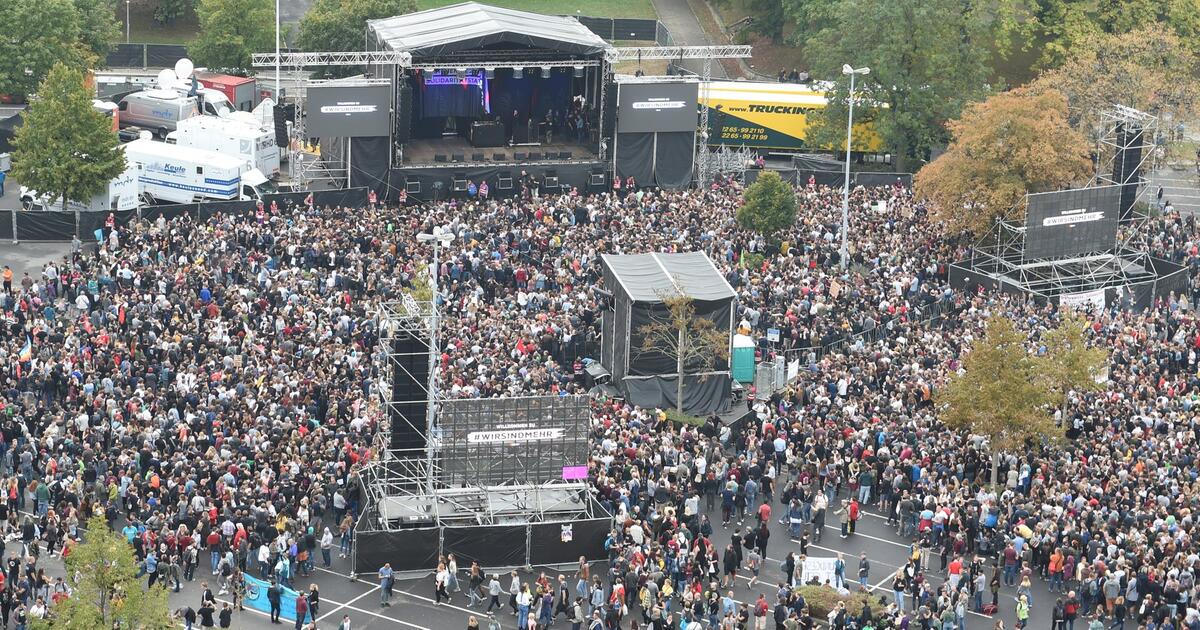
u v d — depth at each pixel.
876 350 176.50
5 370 160.88
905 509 147.88
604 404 163.75
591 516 144.25
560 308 184.50
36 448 147.75
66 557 119.75
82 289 181.88
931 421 160.75
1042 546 141.00
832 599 131.12
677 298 168.12
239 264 188.50
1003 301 194.12
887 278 199.62
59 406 153.00
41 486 140.50
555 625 134.00
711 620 132.62
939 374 168.88
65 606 111.69
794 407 166.50
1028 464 153.12
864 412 160.88
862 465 152.62
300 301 178.62
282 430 147.75
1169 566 134.62
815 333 181.38
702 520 147.62
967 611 138.38
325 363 163.88
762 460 153.88
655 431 158.75
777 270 199.00
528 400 142.25
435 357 145.38
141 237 196.88
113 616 111.88
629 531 139.38
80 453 143.75
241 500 139.12
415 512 142.12
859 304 189.25
